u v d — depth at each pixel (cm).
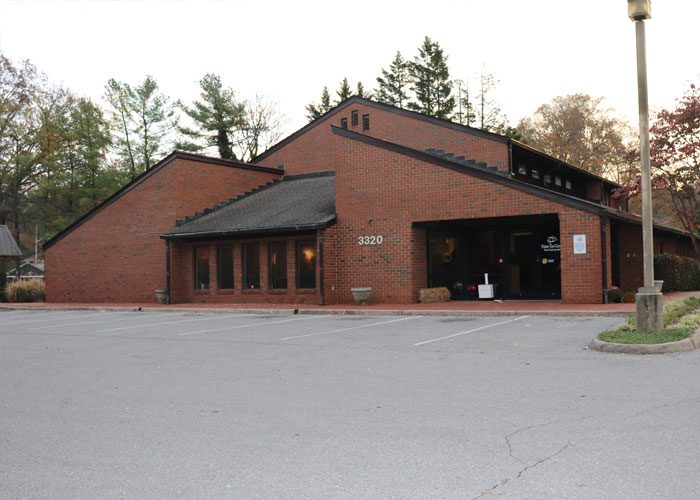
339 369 1012
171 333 1642
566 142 5406
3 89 4791
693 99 2131
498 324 1579
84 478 515
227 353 1233
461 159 2623
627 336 1120
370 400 777
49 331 1819
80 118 4956
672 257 2611
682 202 2356
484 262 2433
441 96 6381
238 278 2720
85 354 1283
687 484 463
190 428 667
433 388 837
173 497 468
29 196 5303
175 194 2917
